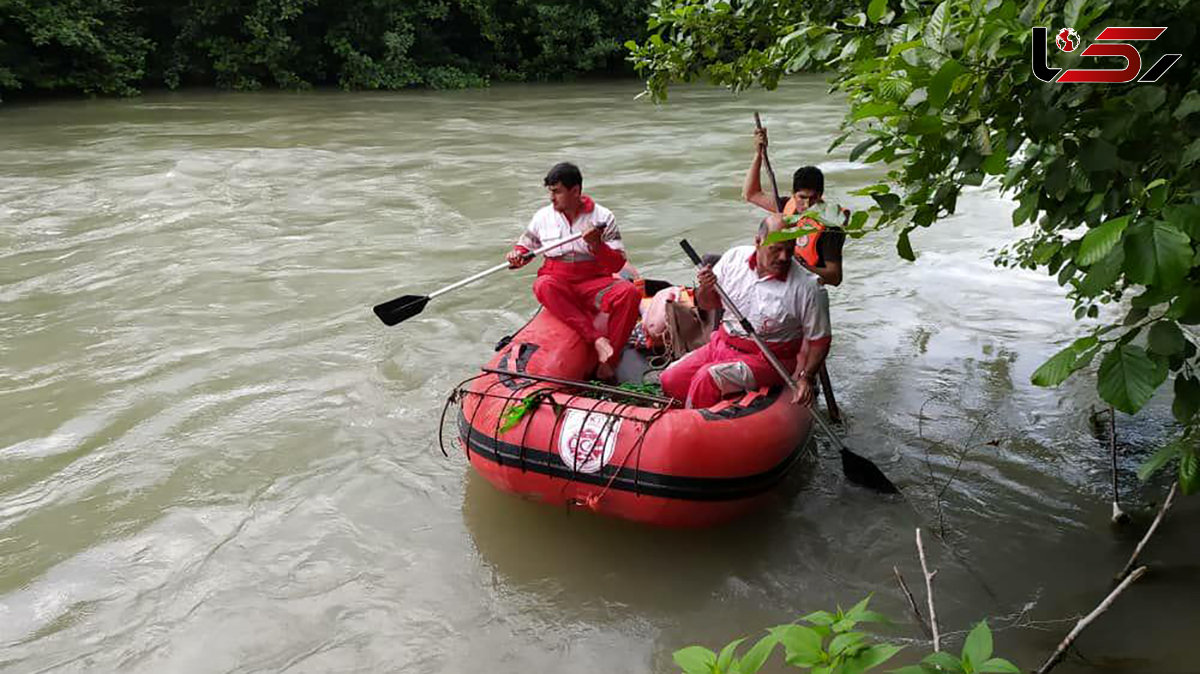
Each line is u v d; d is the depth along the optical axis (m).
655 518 4.14
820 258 5.03
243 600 3.92
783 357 4.53
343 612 3.84
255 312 7.31
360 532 4.39
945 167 2.45
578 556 4.20
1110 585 3.85
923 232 9.12
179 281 8.04
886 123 2.61
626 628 3.74
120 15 21.69
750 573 4.05
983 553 4.11
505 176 12.32
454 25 26.25
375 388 5.91
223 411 5.61
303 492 4.73
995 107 2.35
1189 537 4.13
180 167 12.65
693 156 13.61
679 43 4.79
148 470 4.96
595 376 5.36
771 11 4.54
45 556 4.24
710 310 5.18
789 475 4.80
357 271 8.35
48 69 20.91
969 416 5.37
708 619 3.78
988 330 6.59
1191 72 2.37
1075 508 4.43
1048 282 7.54
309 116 18.22
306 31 23.77
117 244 9.17
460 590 3.97
